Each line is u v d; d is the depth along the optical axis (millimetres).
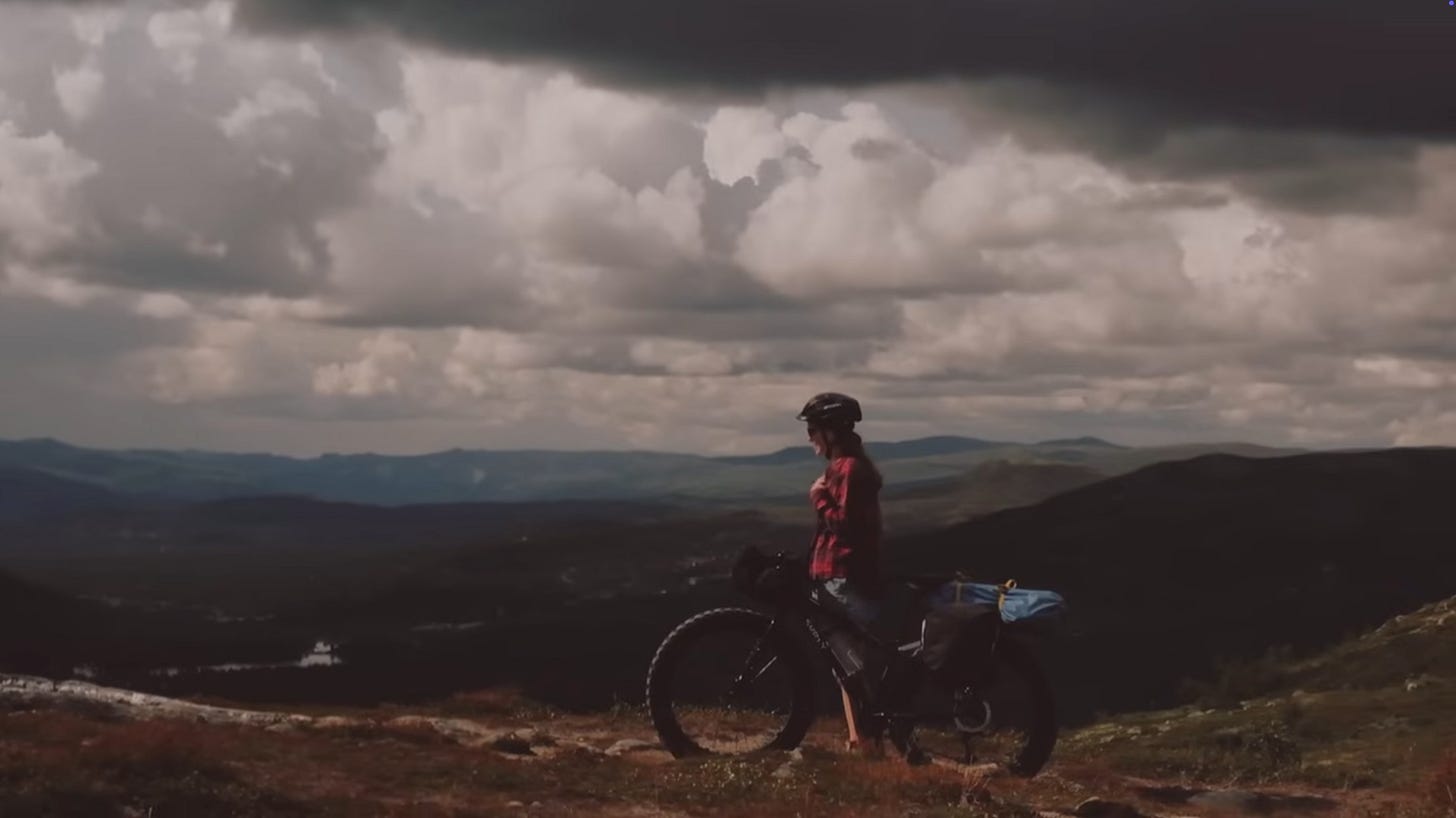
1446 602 60094
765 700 11133
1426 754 18938
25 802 7793
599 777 10297
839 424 11234
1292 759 16406
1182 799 12391
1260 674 58938
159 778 8656
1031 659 11094
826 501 11141
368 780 9688
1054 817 9711
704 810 9406
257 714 13000
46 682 13227
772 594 11125
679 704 11172
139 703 12750
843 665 11008
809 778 10070
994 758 12086
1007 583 11109
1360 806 12938
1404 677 49281
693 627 11211
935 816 9211
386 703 16047
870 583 11086
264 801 8586
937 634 10797
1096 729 39281
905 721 10867
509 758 10898
